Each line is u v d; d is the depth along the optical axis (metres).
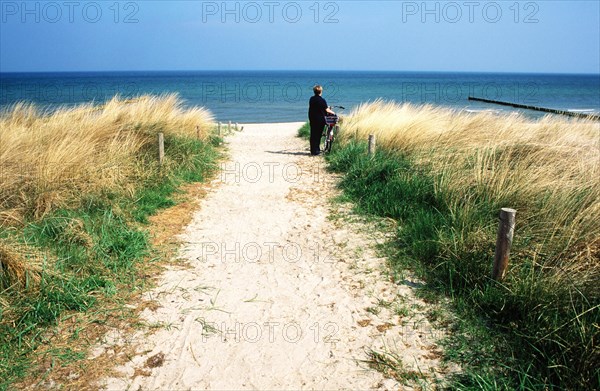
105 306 3.98
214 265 5.04
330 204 7.48
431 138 9.31
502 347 3.45
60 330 3.59
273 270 4.95
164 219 6.46
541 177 5.95
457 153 7.62
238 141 15.73
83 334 3.57
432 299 4.25
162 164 8.38
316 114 11.91
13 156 6.35
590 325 3.25
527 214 5.21
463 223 5.25
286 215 6.95
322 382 3.14
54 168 6.21
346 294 4.40
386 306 4.15
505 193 5.68
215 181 9.02
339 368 3.29
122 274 4.56
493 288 4.04
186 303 4.16
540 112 23.20
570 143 7.60
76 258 4.55
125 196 6.73
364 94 71.50
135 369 3.21
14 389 2.93
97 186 6.44
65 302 3.89
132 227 5.82
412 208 6.47
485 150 7.38
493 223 5.27
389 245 5.55
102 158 7.29
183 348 3.47
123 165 7.51
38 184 5.88
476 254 4.60
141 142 8.87
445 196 6.28
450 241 4.93
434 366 3.30
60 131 8.02
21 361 3.20
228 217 6.80
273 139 16.55
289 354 3.45
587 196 5.12
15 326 3.50
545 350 3.24
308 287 4.55
